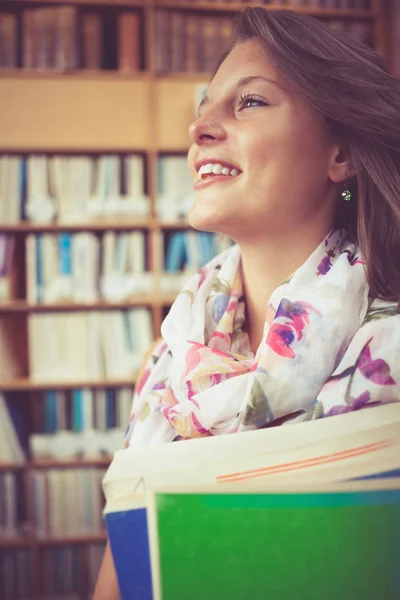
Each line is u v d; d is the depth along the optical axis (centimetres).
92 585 291
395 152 81
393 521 54
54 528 289
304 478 62
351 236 87
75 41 292
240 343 89
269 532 54
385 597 54
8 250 290
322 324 76
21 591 289
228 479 63
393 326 74
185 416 77
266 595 54
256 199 76
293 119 77
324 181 82
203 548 54
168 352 96
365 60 81
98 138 295
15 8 299
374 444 63
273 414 73
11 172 291
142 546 58
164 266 304
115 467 65
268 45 78
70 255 289
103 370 291
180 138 298
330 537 54
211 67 298
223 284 92
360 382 71
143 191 305
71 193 291
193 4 297
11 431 289
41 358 290
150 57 295
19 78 292
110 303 288
